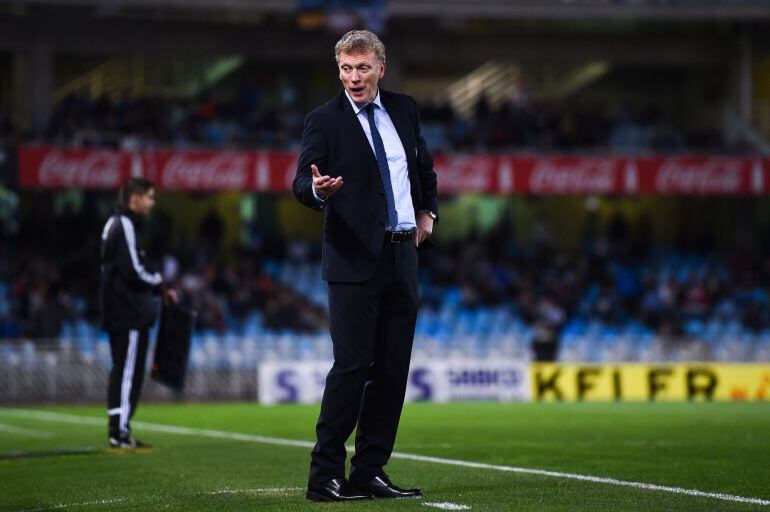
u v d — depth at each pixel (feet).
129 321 112.57
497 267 335.67
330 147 71.87
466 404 217.15
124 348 113.29
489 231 364.58
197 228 368.89
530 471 91.30
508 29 365.40
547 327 289.74
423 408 203.00
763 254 360.69
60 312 269.23
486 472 90.53
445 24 352.08
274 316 287.48
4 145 296.10
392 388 73.36
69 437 139.33
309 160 71.46
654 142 351.67
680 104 406.62
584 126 357.82
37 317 266.77
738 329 301.22
